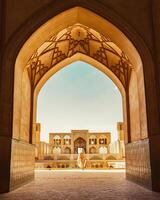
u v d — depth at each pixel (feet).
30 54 21.85
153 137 17.90
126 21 19.38
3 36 18.74
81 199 14.21
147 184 18.37
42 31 20.11
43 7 19.36
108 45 26.03
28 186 20.52
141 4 19.67
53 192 16.99
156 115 18.16
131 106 25.53
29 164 24.41
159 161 17.51
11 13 19.12
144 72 18.76
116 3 19.67
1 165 17.24
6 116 17.93
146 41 19.12
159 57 18.29
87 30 25.76
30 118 26.14
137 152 21.54
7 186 17.17
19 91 20.68
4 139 17.57
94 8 19.52
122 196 15.21
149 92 18.51
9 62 18.51
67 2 19.52
